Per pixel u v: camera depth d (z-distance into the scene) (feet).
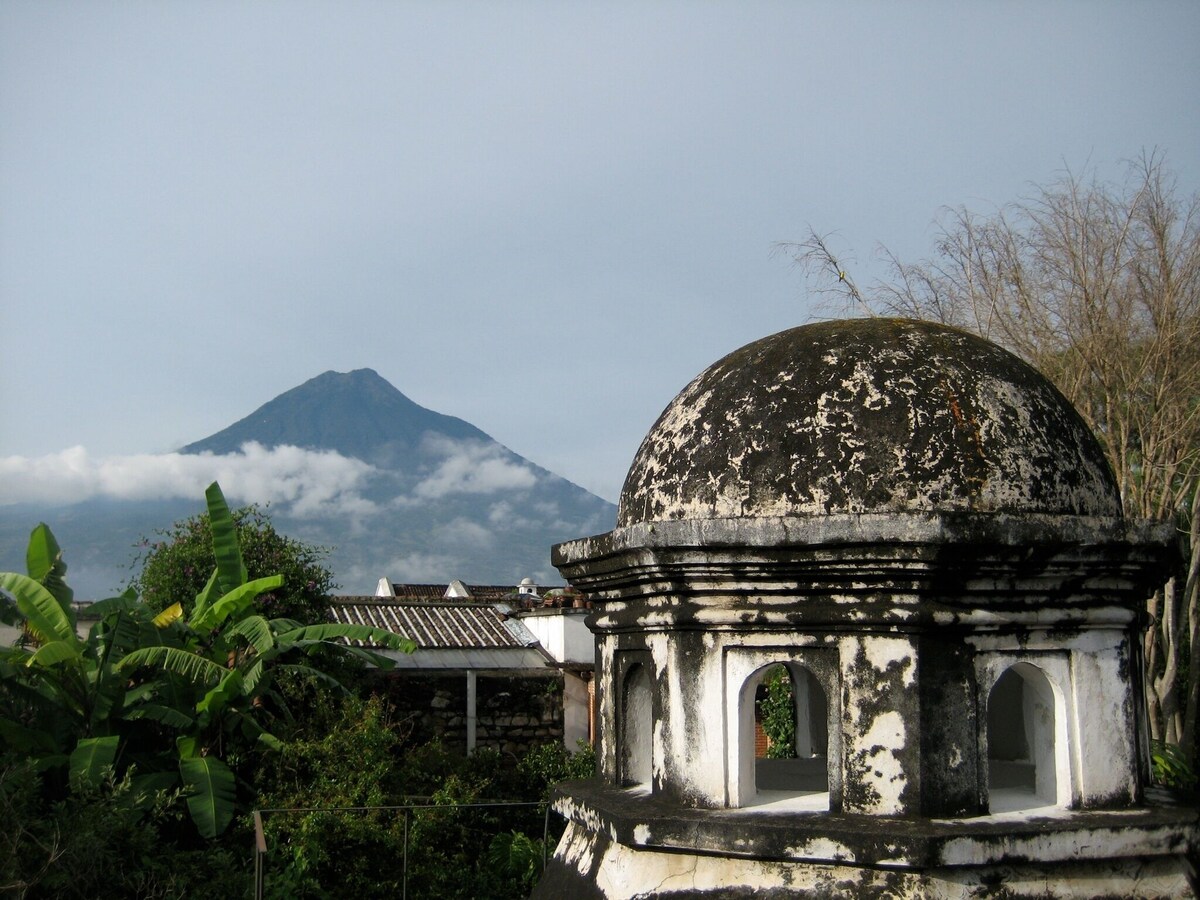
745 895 16.22
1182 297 58.13
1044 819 16.20
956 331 19.16
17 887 35.68
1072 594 16.83
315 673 50.96
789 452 17.38
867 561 16.16
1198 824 16.78
